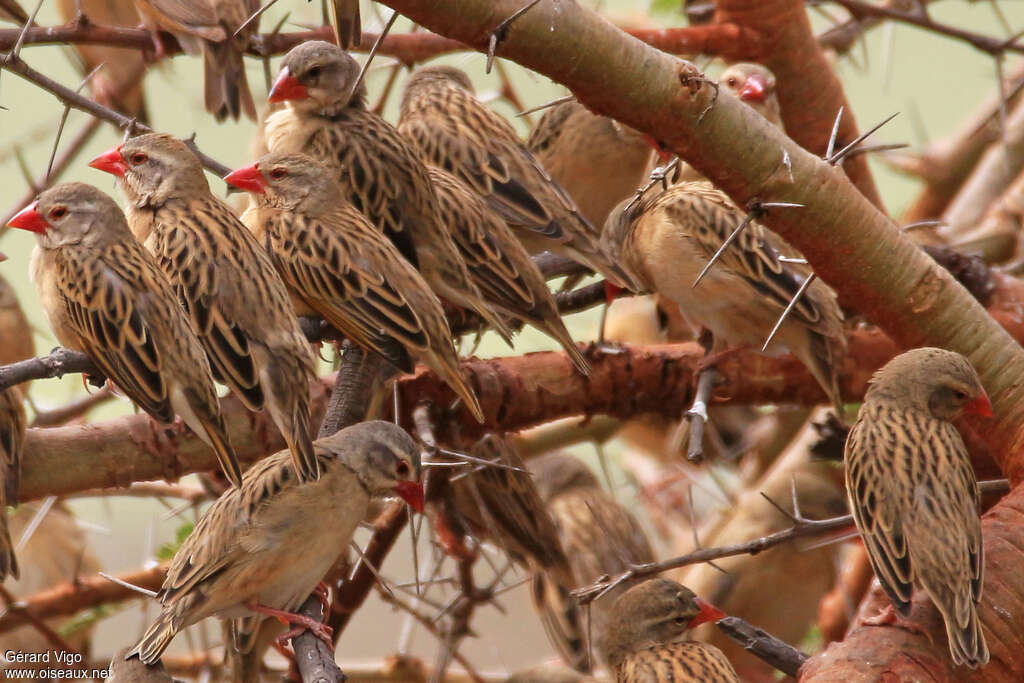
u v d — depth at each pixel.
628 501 16.77
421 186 10.65
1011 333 11.76
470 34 7.70
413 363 9.55
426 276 10.47
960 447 8.73
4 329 13.01
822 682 7.60
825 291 10.84
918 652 7.85
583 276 12.69
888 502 8.40
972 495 8.58
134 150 10.10
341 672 7.74
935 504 8.27
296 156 10.23
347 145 10.80
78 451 9.36
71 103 9.84
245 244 9.44
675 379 11.34
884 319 9.40
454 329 10.98
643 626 10.51
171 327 8.80
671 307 12.98
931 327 9.34
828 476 14.39
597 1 12.54
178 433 9.50
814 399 11.80
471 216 10.60
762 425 16.25
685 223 11.09
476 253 10.52
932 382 8.96
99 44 11.37
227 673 12.02
